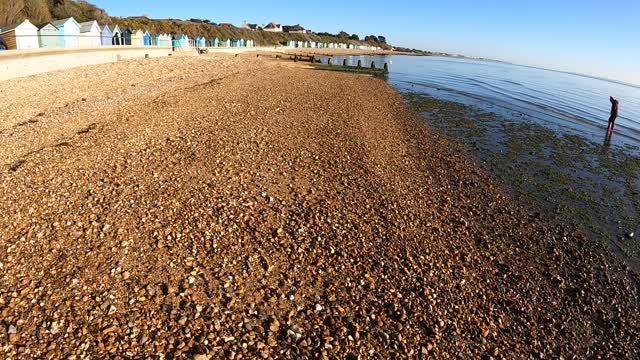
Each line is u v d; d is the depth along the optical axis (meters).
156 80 29.81
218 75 33.81
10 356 5.49
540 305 8.18
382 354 6.27
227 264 7.89
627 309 8.41
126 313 6.42
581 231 11.52
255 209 10.24
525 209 12.62
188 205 10.07
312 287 7.57
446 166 15.85
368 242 9.36
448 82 50.72
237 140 15.72
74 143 13.97
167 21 98.00
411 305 7.43
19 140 14.49
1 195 9.95
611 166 17.52
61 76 27.92
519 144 19.94
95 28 53.75
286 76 37.25
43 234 8.41
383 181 13.39
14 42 42.69
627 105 45.12
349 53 135.00
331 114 22.19
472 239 10.36
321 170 13.70
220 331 6.27
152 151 13.73
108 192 10.44
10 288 6.80
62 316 6.26
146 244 8.27
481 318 7.50
